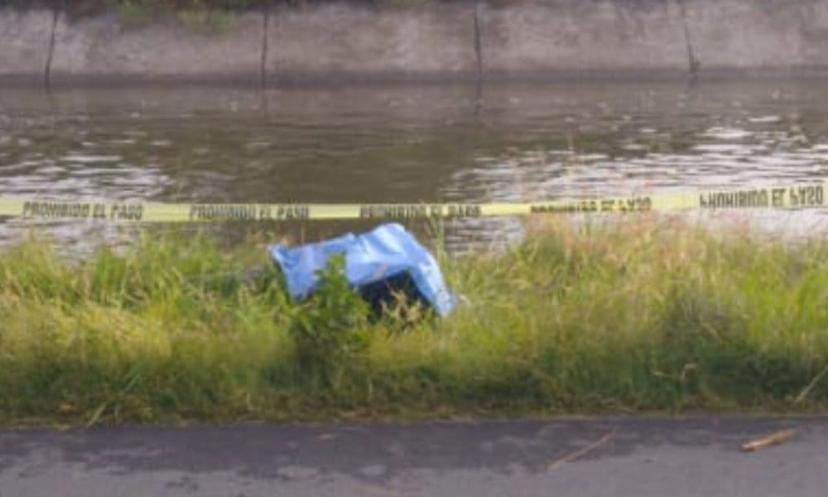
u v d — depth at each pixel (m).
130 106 38.19
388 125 33.16
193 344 8.17
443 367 8.19
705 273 9.55
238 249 11.91
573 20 46.66
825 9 47.66
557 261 11.23
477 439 7.62
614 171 25.09
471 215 15.70
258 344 8.21
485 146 29.05
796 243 11.55
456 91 42.47
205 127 32.91
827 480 7.03
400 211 14.16
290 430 7.77
